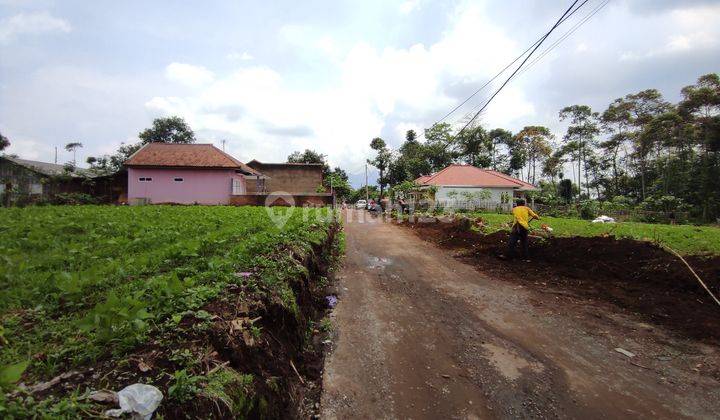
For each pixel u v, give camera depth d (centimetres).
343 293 611
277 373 288
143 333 219
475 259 868
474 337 437
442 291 620
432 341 427
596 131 4381
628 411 298
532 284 652
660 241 774
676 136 3238
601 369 363
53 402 154
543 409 301
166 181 2119
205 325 239
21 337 212
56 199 1912
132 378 181
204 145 2369
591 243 777
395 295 601
